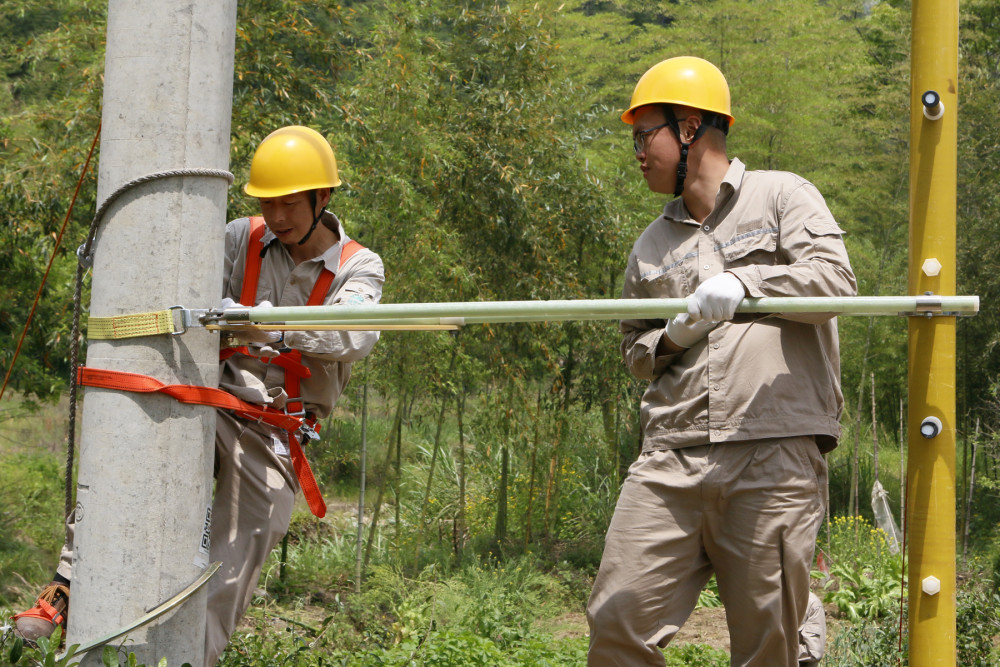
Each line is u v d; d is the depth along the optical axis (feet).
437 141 28.94
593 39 43.73
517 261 32.24
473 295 30.40
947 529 8.96
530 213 31.17
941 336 8.82
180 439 8.11
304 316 8.32
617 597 10.88
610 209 33.71
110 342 8.11
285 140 11.02
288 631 16.40
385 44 28.73
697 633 26.91
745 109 41.63
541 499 36.52
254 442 10.59
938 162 9.03
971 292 40.04
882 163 44.52
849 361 44.73
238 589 10.19
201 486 8.27
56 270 28.43
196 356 8.21
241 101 25.55
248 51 25.86
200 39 8.11
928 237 9.05
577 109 37.58
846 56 49.85
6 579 25.17
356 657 17.01
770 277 9.61
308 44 27.68
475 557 30.78
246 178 25.55
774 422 10.34
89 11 26.30
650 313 8.71
